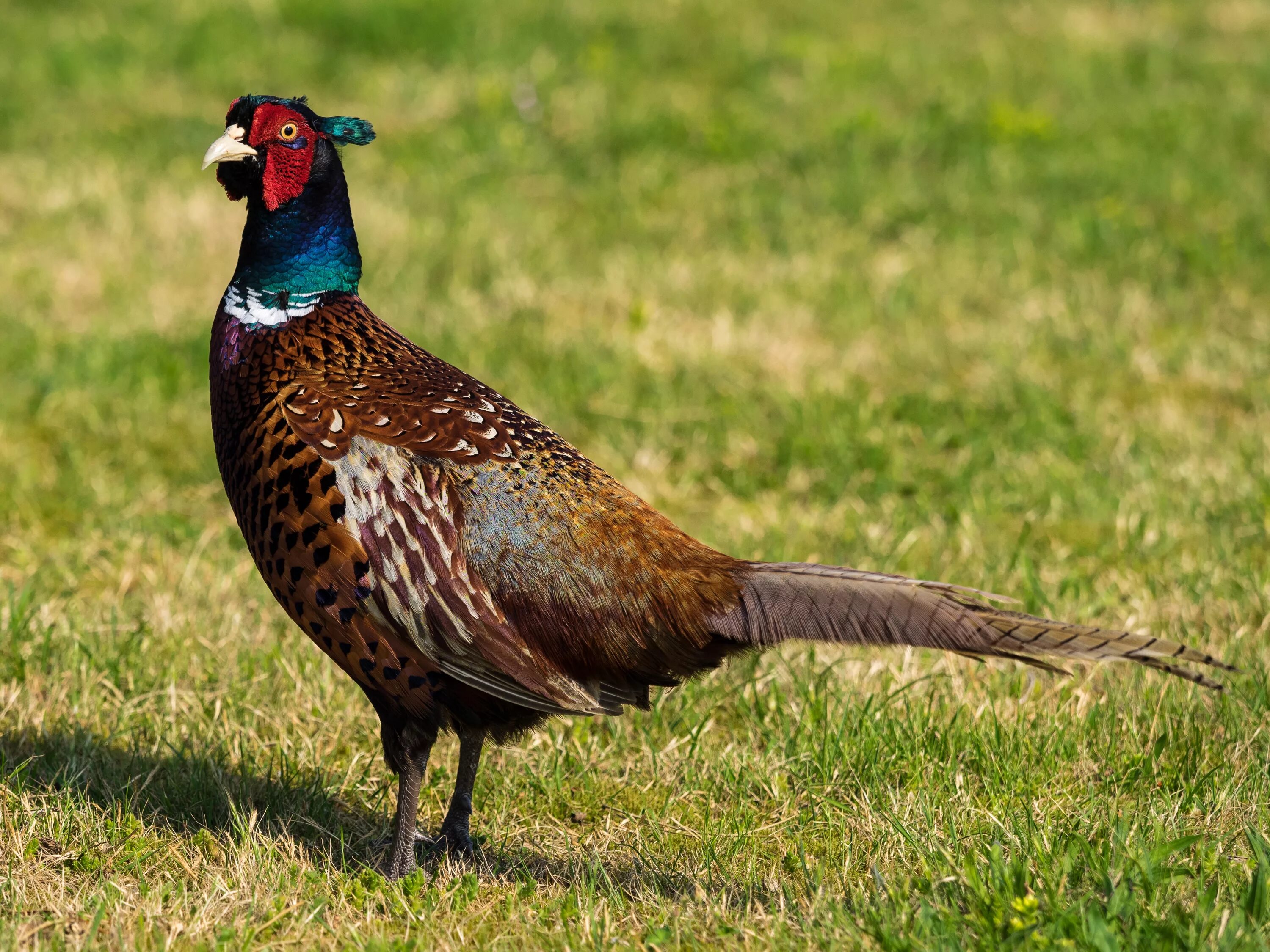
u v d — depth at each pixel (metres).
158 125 23.19
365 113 24.38
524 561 6.97
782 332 16.70
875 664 9.77
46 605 10.43
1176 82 27.56
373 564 6.99
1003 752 8.71
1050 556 11.76
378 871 7.77
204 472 13.28
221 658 9.84
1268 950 6.41
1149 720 9.09
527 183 21.86
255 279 7.52
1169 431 14.12
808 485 13.44
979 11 32.38
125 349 15.46
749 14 30.67
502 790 8.66
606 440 14.15
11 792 8.10
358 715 9.37
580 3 29.89
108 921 6.96
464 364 15.46
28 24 27.20
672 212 20.77
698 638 7.00
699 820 8.35
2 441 13.75
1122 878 6.83
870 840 7.89
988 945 6.45
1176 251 19.14
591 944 6.84
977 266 18.77
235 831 7.99
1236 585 10.88
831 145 23.33
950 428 14.38
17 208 19.78
